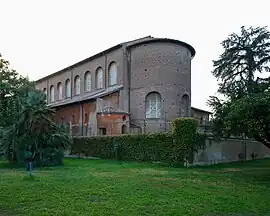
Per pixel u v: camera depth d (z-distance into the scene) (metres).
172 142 26.06
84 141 34.41
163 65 40.25
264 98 17.59
